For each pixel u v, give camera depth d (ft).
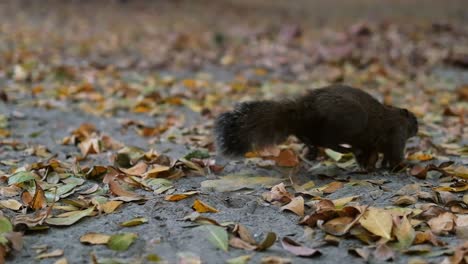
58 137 41.27
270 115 32.68
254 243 23.50
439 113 49.03
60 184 30.19
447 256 22.40
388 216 24.25
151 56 72.28
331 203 26.53
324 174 32.78
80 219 25.82
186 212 26.27
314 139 33.60
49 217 25.71
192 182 31.19
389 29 88.69
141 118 47.24
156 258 21.89
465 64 68.90
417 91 58.03
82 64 66.08
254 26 100.68
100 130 43.39
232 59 70.28
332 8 133.59
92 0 118.32
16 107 48.62
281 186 28.76
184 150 37.73
